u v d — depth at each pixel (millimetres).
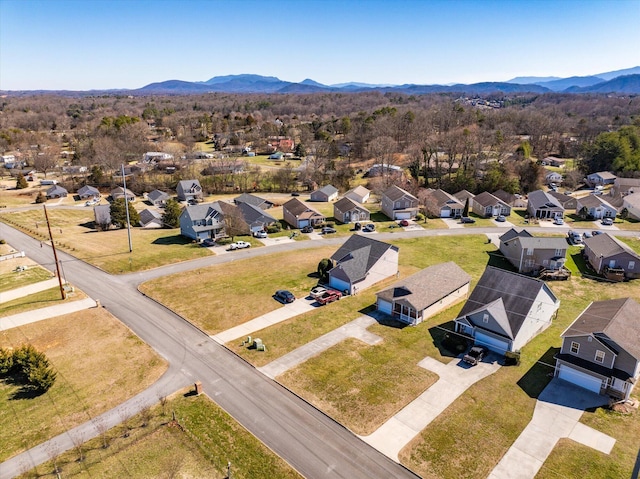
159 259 58906
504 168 103750
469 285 51188
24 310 43844
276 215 84812
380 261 50594
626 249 54562
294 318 42531
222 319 42406
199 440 26844
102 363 35062
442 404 30344
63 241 67312
